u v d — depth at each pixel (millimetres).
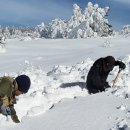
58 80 8125
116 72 8578
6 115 5402
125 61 10484
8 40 33688
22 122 5320
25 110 5758
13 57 21188
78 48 24359
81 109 5594
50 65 15156
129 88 6633
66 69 9867
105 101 5961
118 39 28688
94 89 6844
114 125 4734
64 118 5270
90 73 6859
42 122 5215
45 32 46438
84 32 37000
